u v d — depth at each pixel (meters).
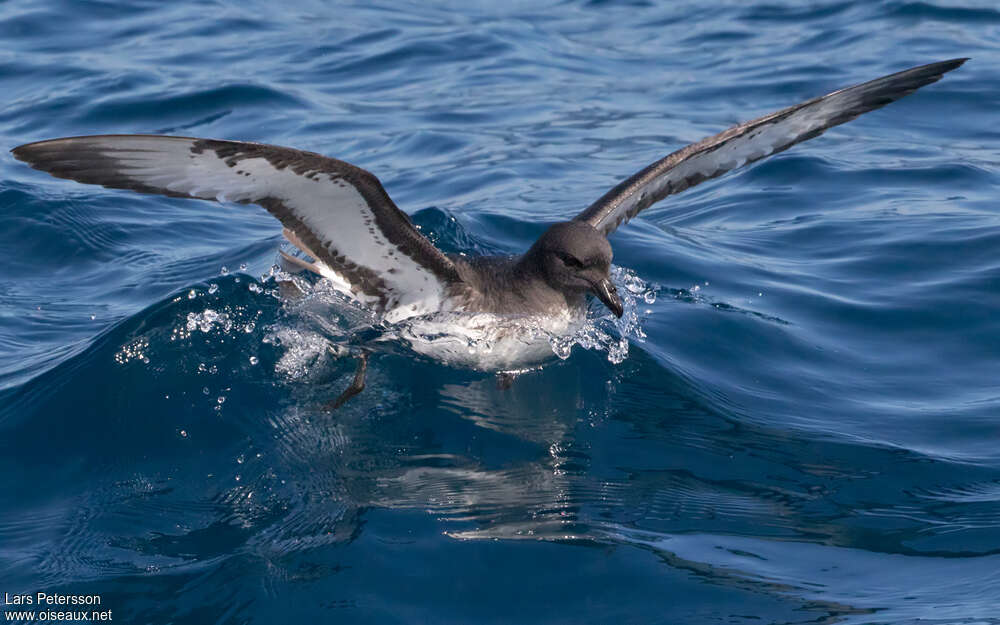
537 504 7.66
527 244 12.96
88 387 9.02
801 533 7.41
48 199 13.43
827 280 11.70
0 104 16.83
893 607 6.49
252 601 6.59
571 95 18.48
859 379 9.82
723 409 9.24
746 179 15.07
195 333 9.73
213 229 13.60
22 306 11.24
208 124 16.50
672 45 20.77
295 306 10.40
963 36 19.06
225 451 8.34
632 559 7.00
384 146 16.16
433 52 20.27
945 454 8.48
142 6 21.59
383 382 9.41
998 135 15.59
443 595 6.66
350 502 7.67
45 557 7.09
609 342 10.25
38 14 20.67
